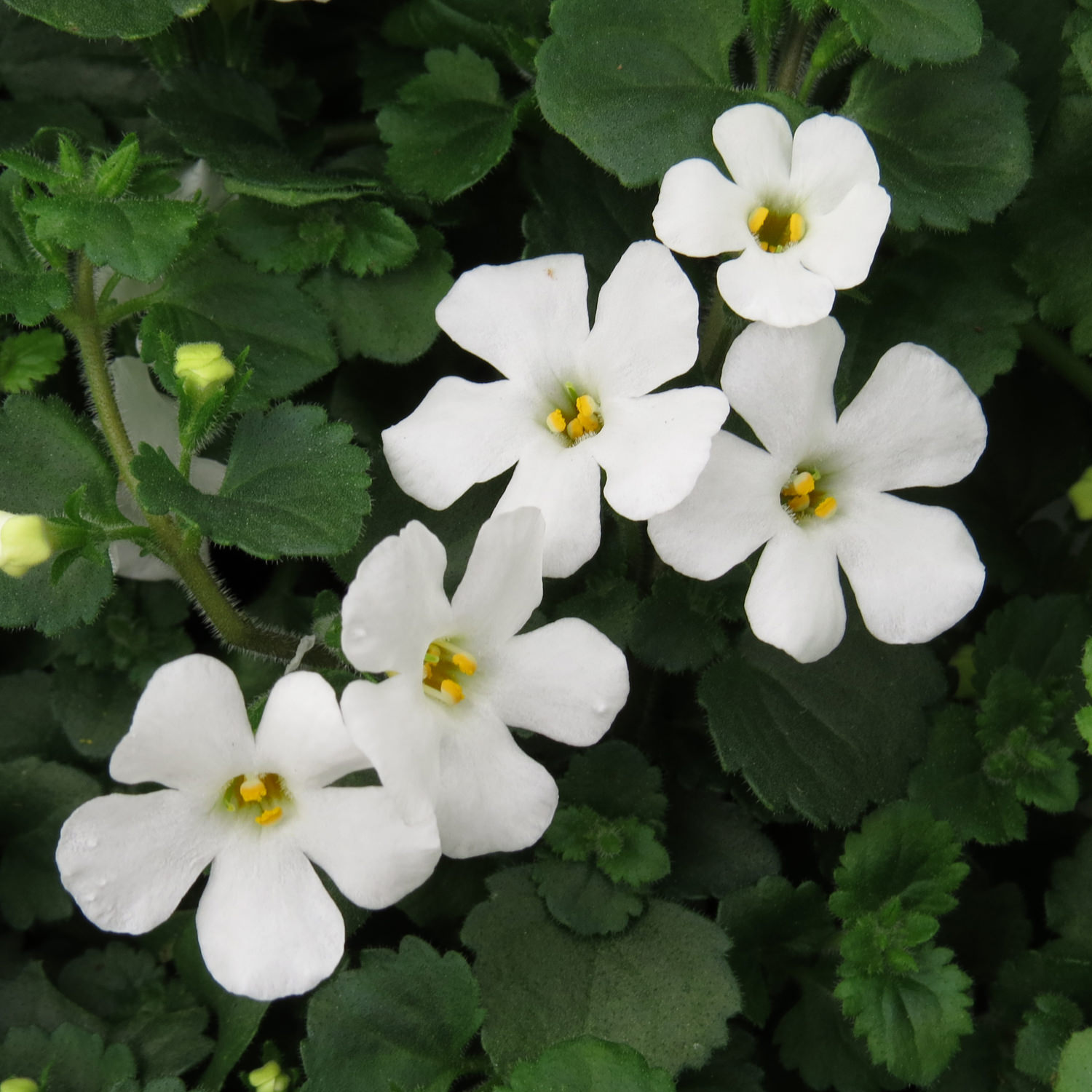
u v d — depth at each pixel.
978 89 0.21
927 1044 0.20
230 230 0.21
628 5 0.20
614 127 0.20
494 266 0.20
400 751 0.18
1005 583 0.22
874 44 0.20
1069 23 0.21
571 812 0.20
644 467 0.19
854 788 0.20
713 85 0.20
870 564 0.19
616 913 0.20
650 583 0.21
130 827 0.18
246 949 0.18
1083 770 0.21
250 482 0.19
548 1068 0.19
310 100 0.22
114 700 0.21
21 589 0.19
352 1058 0.20
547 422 0.19
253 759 0.18
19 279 0.19
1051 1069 0.20
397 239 0.21
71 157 0.19
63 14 0.20
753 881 0.21
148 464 0.19
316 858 0.18
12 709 0.22
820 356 0.19
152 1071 0.20
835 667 0.21
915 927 0.20
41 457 0.20
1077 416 0.23
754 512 0.19
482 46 0.22
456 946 0.21
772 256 0.19
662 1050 0.20
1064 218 0.21
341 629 0.18
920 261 0.21
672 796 0.21
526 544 0.18
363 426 0.21
